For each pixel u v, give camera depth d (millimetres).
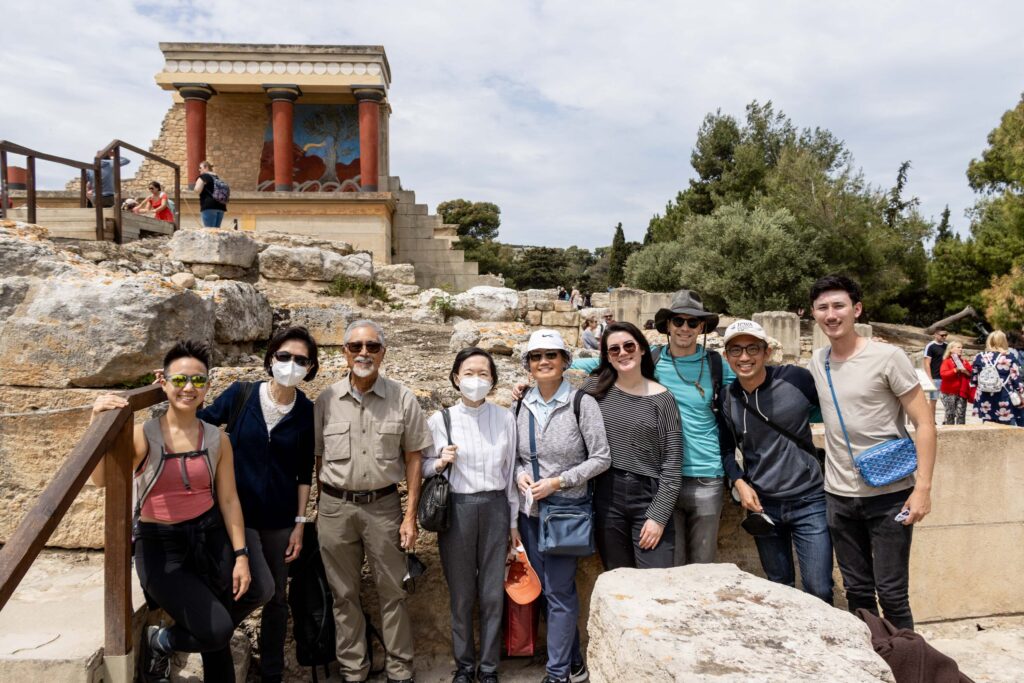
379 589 3486
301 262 11508
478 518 3514
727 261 28047
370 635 3727
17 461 3818
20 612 3213
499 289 13664
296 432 3369
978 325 26344
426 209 21094
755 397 3561
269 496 3299
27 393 3875
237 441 3289
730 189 36438
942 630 4527
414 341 9141
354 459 3344
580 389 3721
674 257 31109
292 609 3570
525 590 3633
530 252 56781
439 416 3633
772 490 3537
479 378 3500
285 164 20312
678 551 3688
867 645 2371
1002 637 4305
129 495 2883
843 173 29406
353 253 13531
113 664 2863
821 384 3465
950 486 4523
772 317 17984
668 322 3832
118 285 3973
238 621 3168
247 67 20000
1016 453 4602
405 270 15688
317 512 3602
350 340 3311
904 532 3266
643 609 2594
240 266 10562
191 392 2908
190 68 19859
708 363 3758
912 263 30703
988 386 8617
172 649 2941
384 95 20781
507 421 3654
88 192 10930
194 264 9930
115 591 2867
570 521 3449
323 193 19094
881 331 27109
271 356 3246
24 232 4867
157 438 2971
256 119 21781
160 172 21500
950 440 4504
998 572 4625
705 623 2479
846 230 28203
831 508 3453
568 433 3551
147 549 2941
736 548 4348
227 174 21672
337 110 21859
